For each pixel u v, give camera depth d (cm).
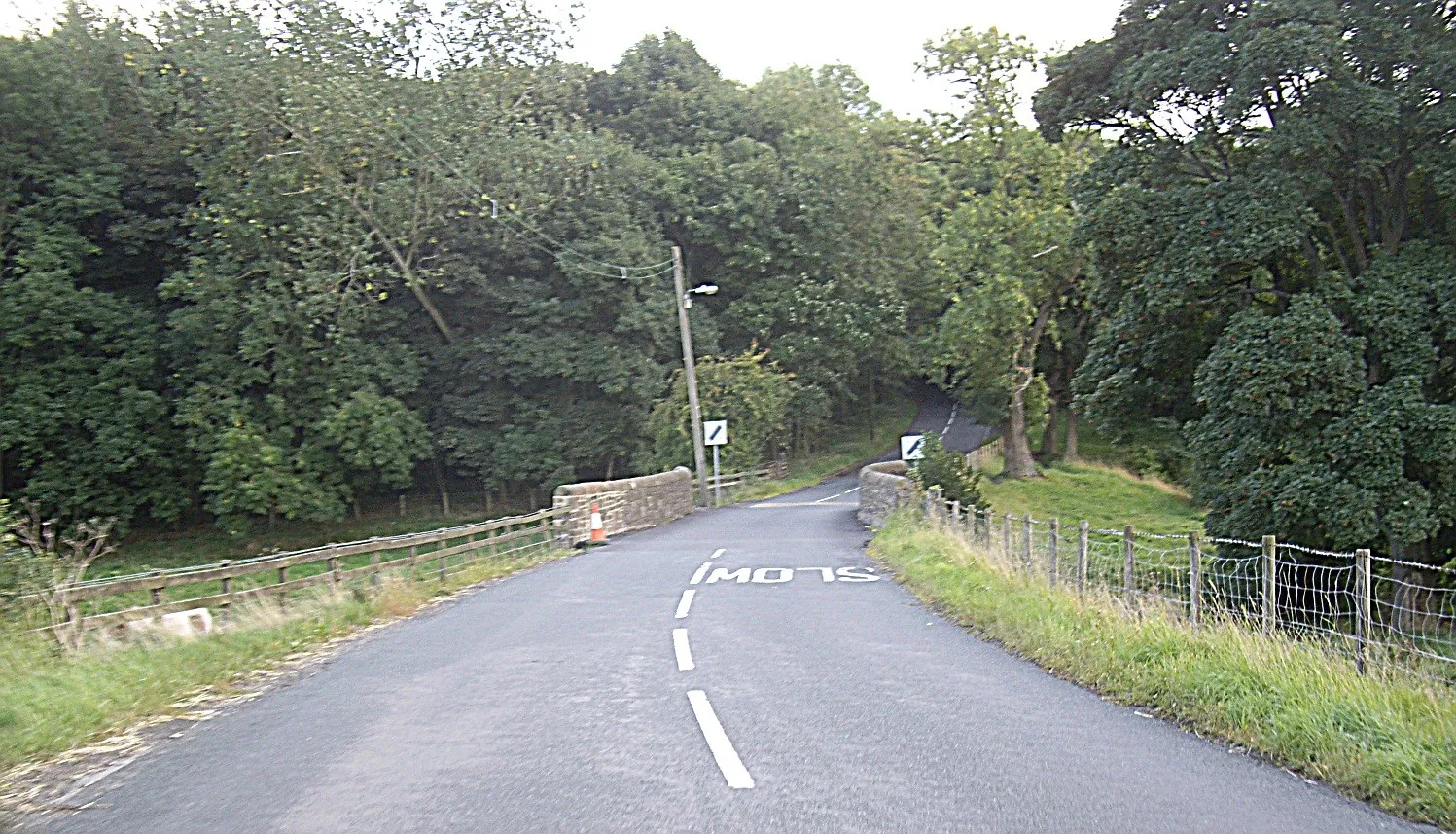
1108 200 2511
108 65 4338
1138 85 2477
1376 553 2216
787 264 6109
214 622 1389
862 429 7612
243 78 4116
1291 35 2180
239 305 4053
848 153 6294
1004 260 4925
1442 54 2183
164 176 4372
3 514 1343
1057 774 700
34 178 4031
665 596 1700
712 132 6266
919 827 591
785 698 937
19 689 923
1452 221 2250
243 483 3975
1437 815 613
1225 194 2353
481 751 765
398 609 1600
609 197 5088
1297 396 2103
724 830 585
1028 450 5481
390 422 4288
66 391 3981
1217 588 1606
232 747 800
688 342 4369
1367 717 758
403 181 4372
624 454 5134
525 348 4812
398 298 4928
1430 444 1992
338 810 633
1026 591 1452
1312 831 595
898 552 2172
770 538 2842
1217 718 812
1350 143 2273
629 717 866
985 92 5016
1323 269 2386
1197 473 2316
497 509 5147
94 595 1277
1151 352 2566
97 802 666
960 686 988
